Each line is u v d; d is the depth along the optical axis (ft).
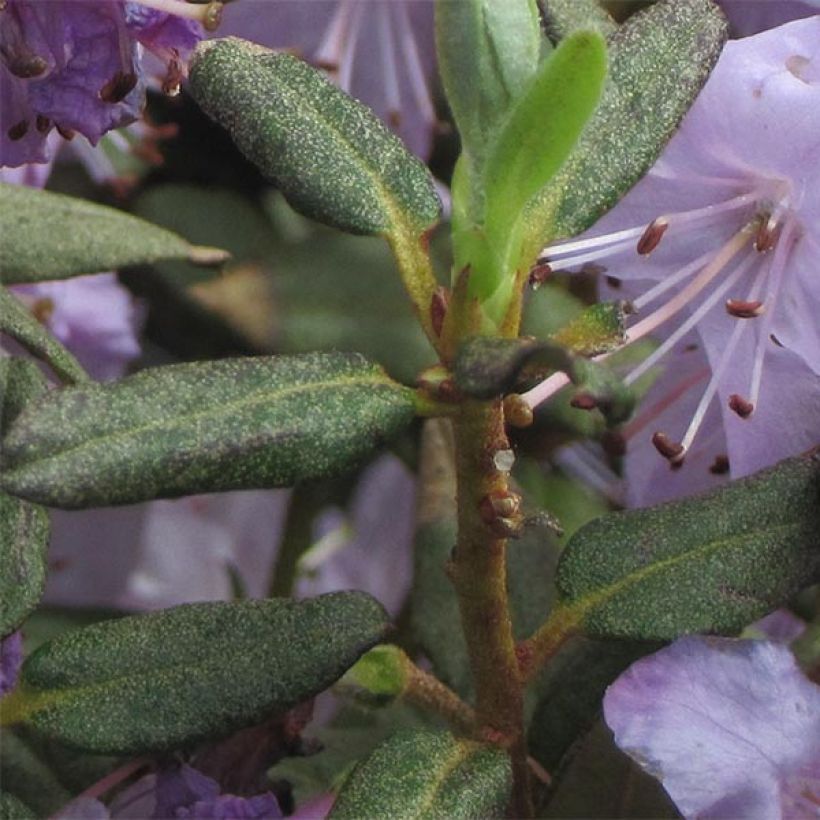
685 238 0.46
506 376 0.35
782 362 0.45
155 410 0.36
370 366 0.38
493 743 0.41
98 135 0.45
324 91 0.40
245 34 0.55
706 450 0.48
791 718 0.40
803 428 0.45
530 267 0.39
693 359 0.48
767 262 0.45
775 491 0.41
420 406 0.38
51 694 0.41
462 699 0.48
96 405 0.36
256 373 0.37
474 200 0.37
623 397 0.35
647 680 0.40
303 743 0.46
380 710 0.48
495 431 0.38
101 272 0.50
